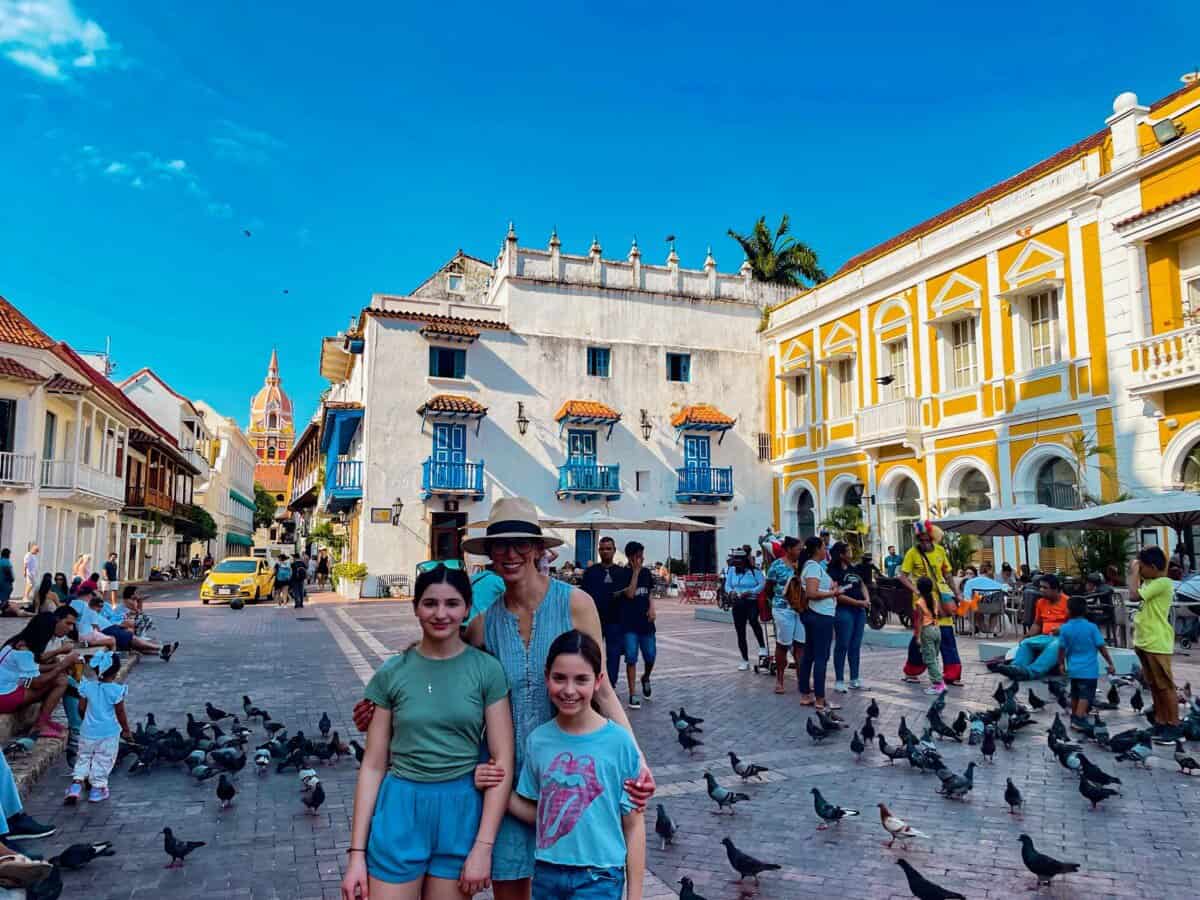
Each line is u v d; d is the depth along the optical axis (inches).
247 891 180.9
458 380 1163.3
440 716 115.9
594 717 117.2
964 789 233.6
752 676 450.6
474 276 1523.1
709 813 228.8
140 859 199.3
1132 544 652.1
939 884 179.5
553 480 1190.3
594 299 1252.5
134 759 292.8
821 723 306.7
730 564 483.2
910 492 976.9
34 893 157.6
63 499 1059.9
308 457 1803.6
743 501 1268.5
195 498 2399.1
